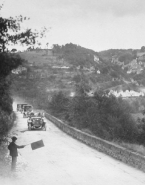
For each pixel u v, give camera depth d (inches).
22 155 722.2
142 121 1192.8
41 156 710.5
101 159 681.6
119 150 679.1
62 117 1811.0
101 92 1365.7
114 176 518.3
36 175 514.0
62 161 649.6
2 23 383.6
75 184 463.2
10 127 1283.2
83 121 1251.8
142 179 499.2
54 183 465.4
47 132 1289.4
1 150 600.7
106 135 1039.6
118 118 1202.0
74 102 1382.9
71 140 1032.2
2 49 398.6
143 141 1086.4
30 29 393.4
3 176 471.5
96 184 465.4
